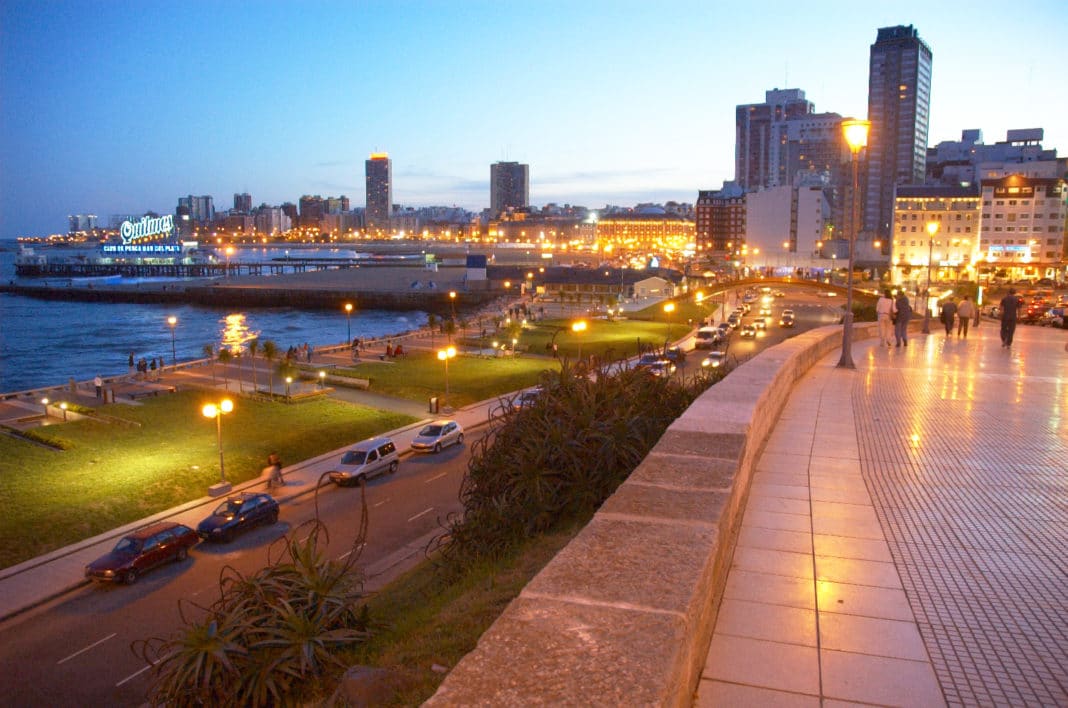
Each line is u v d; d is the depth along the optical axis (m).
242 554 22.83
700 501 4.84
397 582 15.22
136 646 17.47
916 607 5.15
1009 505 7.35
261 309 156.50
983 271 135.00
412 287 171.00
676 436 6.64
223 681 8.21
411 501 27.45
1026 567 5.82
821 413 12.23
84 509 25.69
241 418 39.72
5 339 105.25
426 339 77.06
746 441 6.63
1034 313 45.88
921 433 10.69
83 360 88.06
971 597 5.30
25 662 16.80
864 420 11.63
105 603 19.75
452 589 9.80
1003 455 9.39
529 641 2.93
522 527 10.41
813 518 6.97
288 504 27.48
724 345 67.19
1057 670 4.35
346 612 9.27
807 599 5.27
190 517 26.00
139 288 173.75
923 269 137.75
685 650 3.05
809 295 130.12
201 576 21.34
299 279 183.12
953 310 27.73
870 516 7.04
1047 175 160.75
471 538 10.91
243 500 24.58
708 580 3.91
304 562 9.29
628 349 63.34
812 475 8.45
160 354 92.12
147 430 36.72
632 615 3.14
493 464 11.49
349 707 6.60
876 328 28.42
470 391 47.22
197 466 30.56
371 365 58.91
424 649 7.53
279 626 8.55
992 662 4.44
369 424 38.81
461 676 2.69
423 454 33.97
